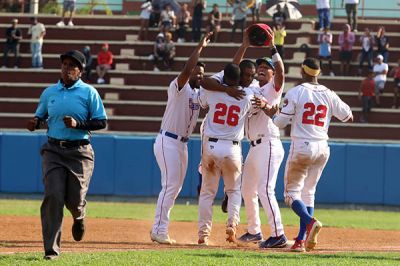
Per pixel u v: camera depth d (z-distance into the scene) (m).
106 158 45.47
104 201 45.34
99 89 59.06
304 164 20.77
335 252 20.50
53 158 17.50
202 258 17.59
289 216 37.50
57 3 71.06
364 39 59.22
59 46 62.97
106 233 25.80
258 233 22.94
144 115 57.72
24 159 45.97
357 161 44.62
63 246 21.17
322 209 44.00
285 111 20.69
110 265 16.44
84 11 71.19
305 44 60.25
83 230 18.53
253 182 22.56
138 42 62.56
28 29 64.06
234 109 21.83
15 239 23.36
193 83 22.56
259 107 21.20
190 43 61.41
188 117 22.55
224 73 21.86
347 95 57.28
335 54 60.97
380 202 44.53
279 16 61.47
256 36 22.39
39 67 61.22
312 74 21.02
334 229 30.38
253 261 17.25
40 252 18.77
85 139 17.73
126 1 71.06
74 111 17.61
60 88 17.83
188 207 41.62
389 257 19.14
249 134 22.28
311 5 66.25
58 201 17.19
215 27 61.31
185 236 26.23
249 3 62.19
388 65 60.03
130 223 29.83
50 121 17.73
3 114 57.12
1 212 34.25
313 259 18.05
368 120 56.09
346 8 62.25
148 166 45.38
